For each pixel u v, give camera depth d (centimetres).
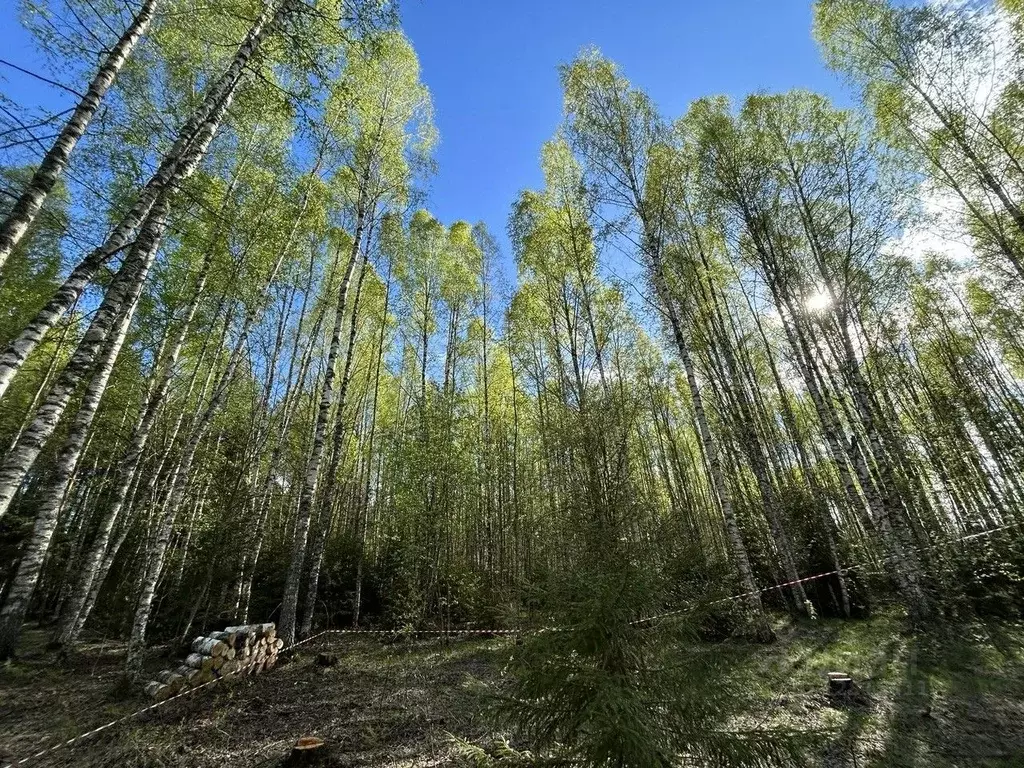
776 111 1101
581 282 1236
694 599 319
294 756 396
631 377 1418
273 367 1248
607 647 271
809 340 1249
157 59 726
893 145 988
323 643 988
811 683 575
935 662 619
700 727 249
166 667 737
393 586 1221
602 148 1104
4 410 1188
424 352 1535
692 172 1170
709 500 2239
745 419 1163
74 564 1250
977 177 886
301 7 532
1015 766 354
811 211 1055
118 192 788
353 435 1828
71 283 378
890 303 1221
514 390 1736
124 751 421
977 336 1653
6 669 657
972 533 1027
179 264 909
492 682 623
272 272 988
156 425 1227
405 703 571
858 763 376
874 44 960
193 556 995
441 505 1148
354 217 1238
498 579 1329
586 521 473
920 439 1586
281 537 1338
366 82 998
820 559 1107
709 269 1242
